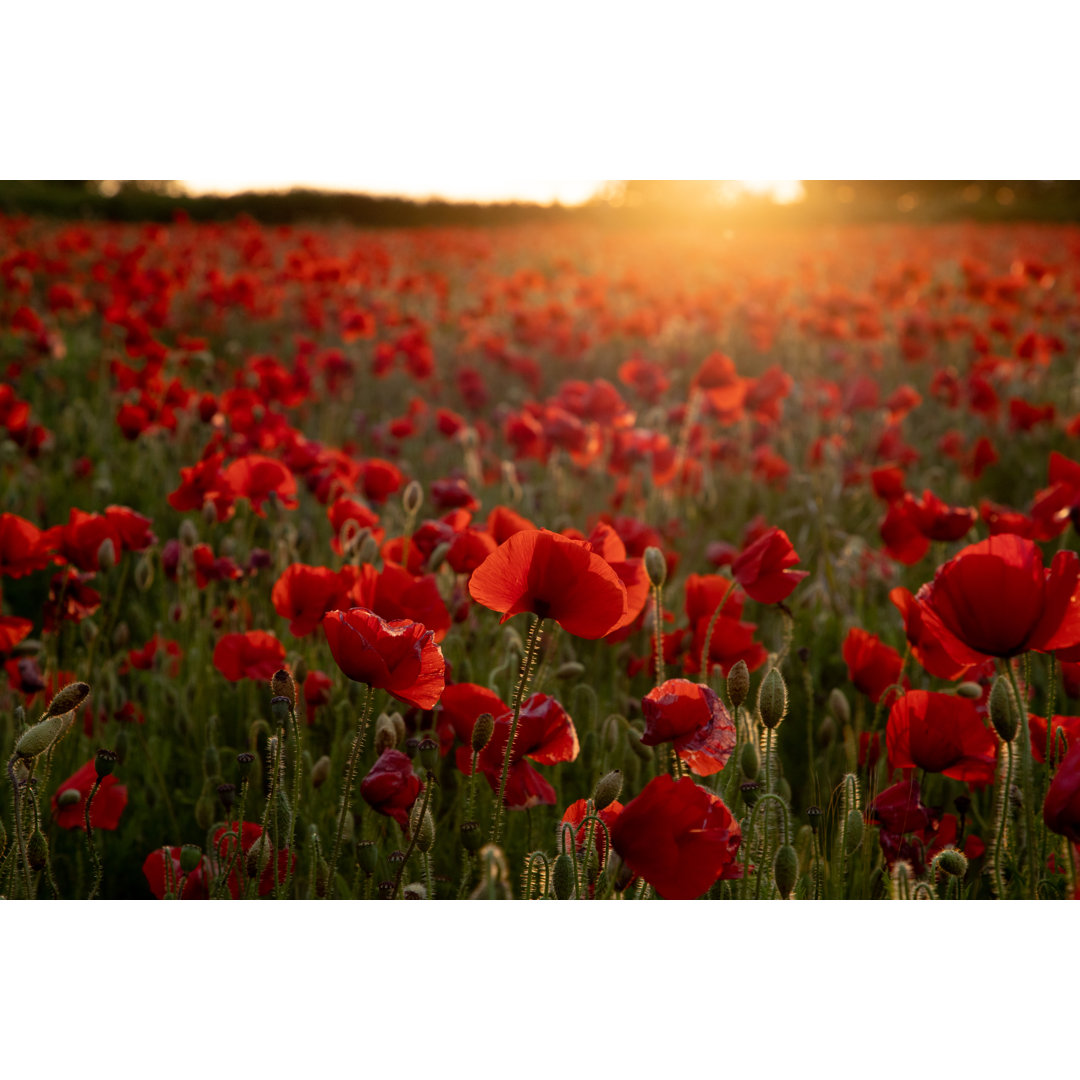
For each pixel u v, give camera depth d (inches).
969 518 110.7
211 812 82.4
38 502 164.7
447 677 90.0
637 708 105.9
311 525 163.9
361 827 89.2
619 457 179.6
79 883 83.4
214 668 116.1
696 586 92.2
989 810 91.5
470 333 371.6
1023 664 76.8
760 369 353.7
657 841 57.7
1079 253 657.6
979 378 224.2
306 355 251.8
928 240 814.5
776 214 934.4
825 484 196.5
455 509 135.3
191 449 208.2
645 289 455.8
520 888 85.7
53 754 97.0
